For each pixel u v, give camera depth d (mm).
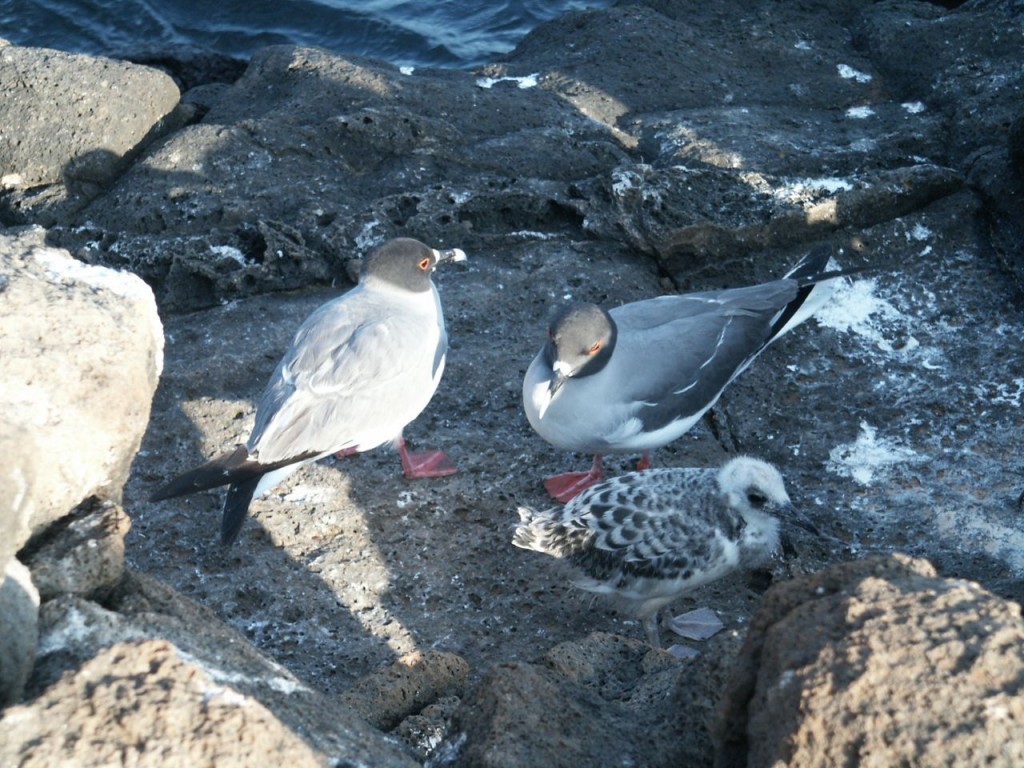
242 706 3959
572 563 6766
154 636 4730
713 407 8680
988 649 3809
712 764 4879
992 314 9305
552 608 7117
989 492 7879
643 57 12305
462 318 9273
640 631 7039
